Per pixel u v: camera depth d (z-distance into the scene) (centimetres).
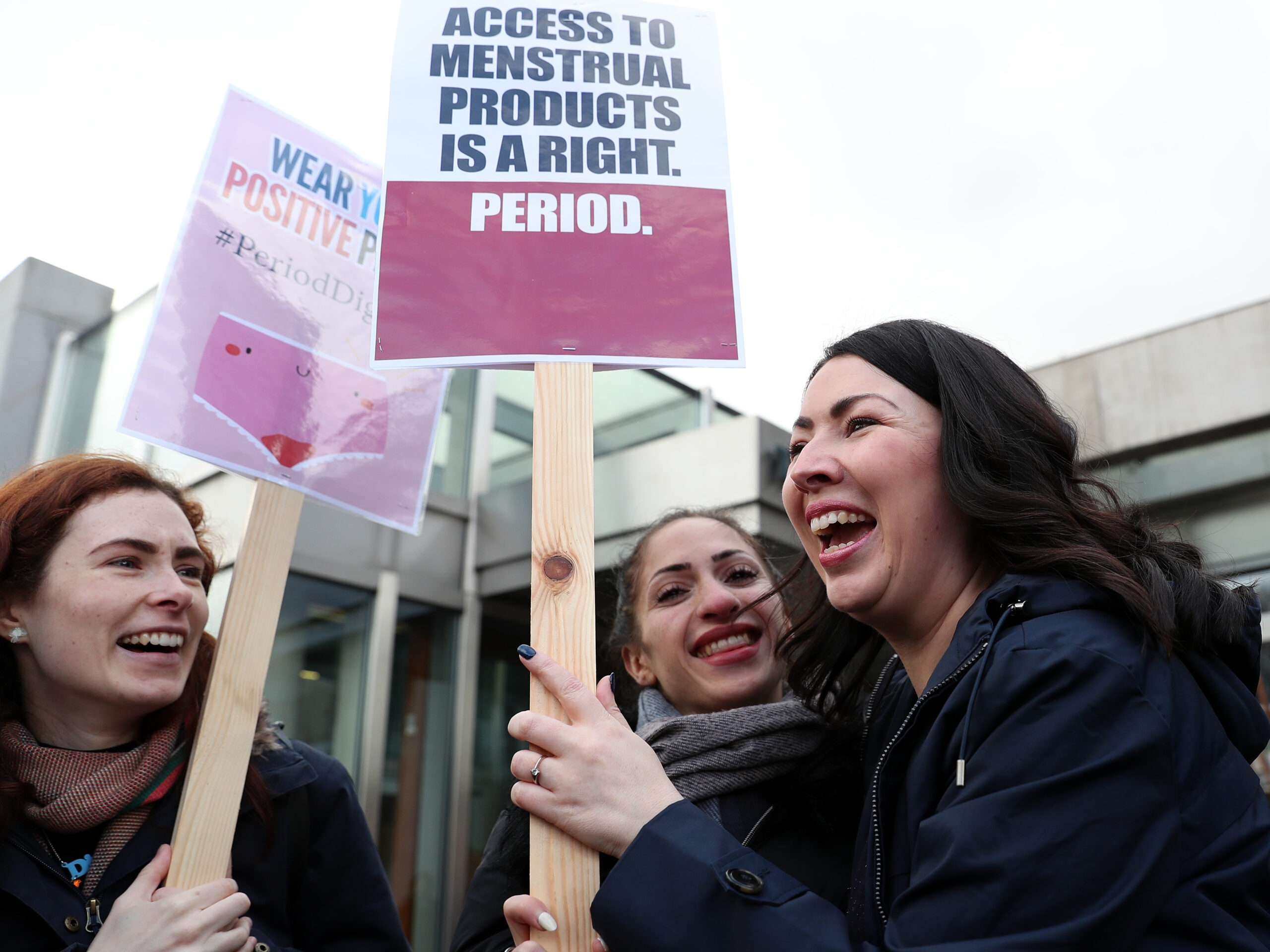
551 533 124
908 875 109
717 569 194
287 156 175
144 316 421
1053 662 99
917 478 122
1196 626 106
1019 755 96
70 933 134
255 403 159
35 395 397
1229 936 89
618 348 137
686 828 104
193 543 156
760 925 95
